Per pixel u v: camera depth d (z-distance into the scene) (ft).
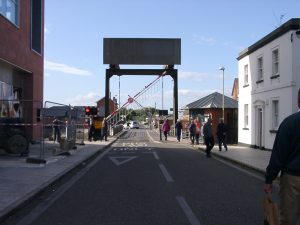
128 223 27.89
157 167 60.80
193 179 48.73
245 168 60.44
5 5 78.95
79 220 28.81
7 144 67.26
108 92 151.12
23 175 47.60
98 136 126.31
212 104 136.87
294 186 17.29
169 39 148.77
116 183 45.47
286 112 78.84
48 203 34.76
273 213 17.30
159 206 33.40
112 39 148.05
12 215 30.07
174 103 153.69
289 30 77.05
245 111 105.19
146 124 471.62
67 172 51.85
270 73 87.40
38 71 106.63
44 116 62.39
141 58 148.36
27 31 95.40
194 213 30.89
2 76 84.94
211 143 77.71
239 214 30.58
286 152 17.40
